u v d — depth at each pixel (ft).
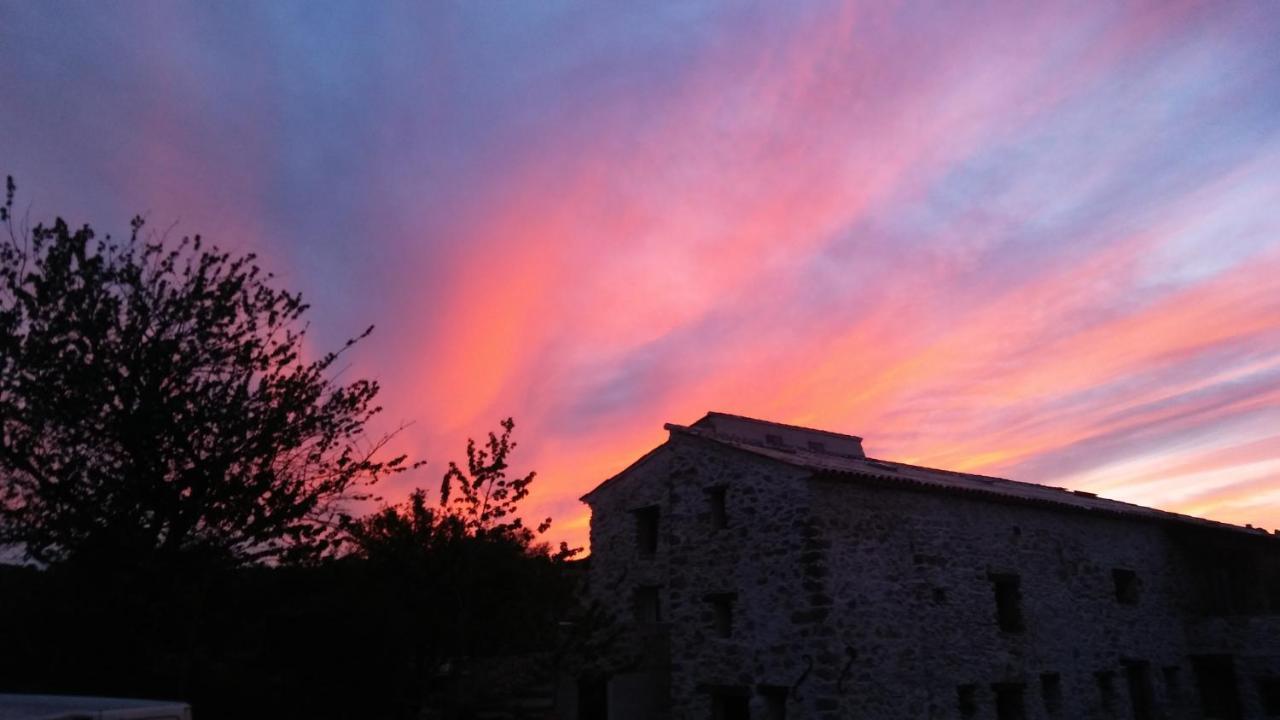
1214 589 70.90
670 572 56.65
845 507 49.67
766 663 48.70
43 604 32.60
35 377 33.40
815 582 46.73
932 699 49.03
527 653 40.98
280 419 36.63
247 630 35.99
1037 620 57.36
